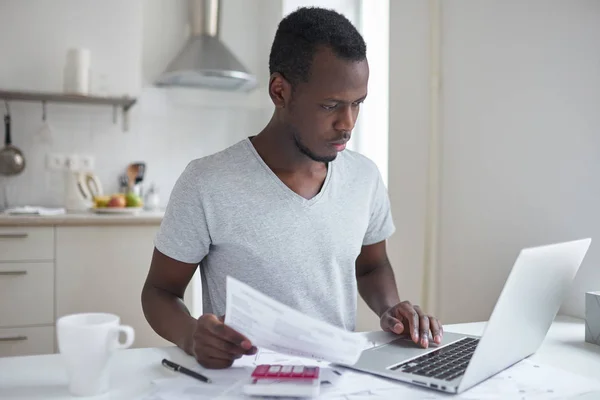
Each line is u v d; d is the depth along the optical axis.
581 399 0.80
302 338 0.81
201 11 3.24
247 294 0.77
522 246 1.59
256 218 1.13
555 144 1.48
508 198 1.64
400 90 2.13
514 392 0.82
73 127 3.19
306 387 0.79
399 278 2.15
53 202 3.17
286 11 3.18
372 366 0.90
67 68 2.99
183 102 3.36
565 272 0.97
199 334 0.91
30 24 3.04
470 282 1.79
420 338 1.02
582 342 1.13
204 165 1.15
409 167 2.09
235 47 3.45
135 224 2.62
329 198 1.18
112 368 0.90
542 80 1.51
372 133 2.81
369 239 1.35
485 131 1.72
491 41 1.70
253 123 3.50
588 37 1.38
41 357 0.96
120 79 3.19
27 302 2.51
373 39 2.82
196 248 1.14
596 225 1.36
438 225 1.93
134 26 3.20
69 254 2.55
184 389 0.82
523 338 0.92
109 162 3.25
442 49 1.91
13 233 2.48
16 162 3.04
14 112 3.10
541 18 1.51
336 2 2.96
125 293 2.62
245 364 0.93
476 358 0.80
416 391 0.82
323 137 1.04
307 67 1.01
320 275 1.17
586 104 1.38
